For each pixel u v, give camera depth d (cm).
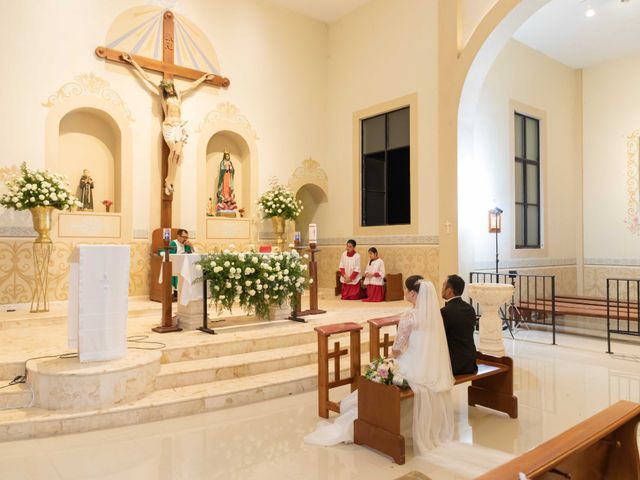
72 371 430
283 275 664
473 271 879
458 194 845
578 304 925
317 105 1117
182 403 454
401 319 403
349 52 1081
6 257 736
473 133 877
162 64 881
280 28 1059
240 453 372
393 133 993
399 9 966
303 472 341
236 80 988
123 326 478
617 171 1108
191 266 628
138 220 864
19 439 397
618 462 251
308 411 467
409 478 328
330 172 1123
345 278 985
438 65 878
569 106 1163
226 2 981
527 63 1046
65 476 334
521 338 812
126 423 429
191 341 566
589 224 1152
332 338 662
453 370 424
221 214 973
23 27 756
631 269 1084
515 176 1028
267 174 1029
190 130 925
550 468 193
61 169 827
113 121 843
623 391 527
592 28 968
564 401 496
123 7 853
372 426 378
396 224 977
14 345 541
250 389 491
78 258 473
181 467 348
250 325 672
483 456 364
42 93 768
